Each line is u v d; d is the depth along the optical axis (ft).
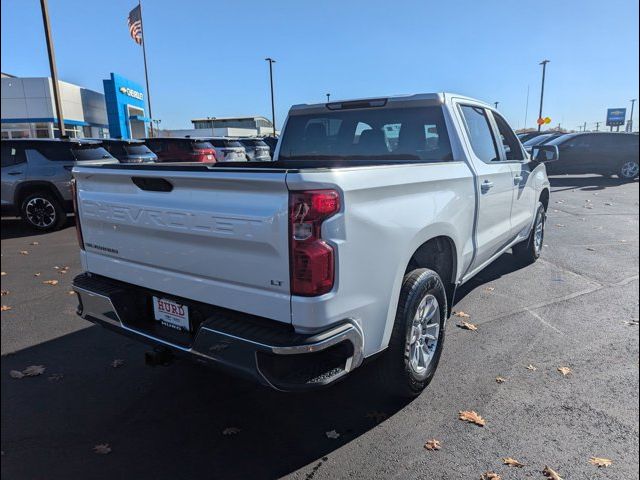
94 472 8.43
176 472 8.44
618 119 188.55
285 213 7.27
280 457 8.82
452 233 11.02
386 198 8.66
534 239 20.33
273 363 7.55
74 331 14.39
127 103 109.81
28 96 89.86
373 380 10.02
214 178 7.82
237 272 7.98
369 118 13.66
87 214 10.51
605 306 15.96
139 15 90.53
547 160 18.43
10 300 17.08
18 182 29.60
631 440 9.16
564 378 11.38
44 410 10.29
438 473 8.34
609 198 42.24
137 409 10.36
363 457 8.77
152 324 9.70
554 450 8.89
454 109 12.75
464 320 14.76
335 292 7.57
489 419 9.83
